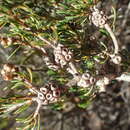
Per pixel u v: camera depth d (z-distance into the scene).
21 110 0.16
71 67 0.17
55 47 0.16
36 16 0.15
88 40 0.18
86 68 0.19
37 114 0.16
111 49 0.19
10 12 0.15
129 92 0.40
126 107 0.44
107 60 0.19
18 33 0.16
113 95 0.38
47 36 0.17
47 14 0.16
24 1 0.15
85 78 0.17
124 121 0.45
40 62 0.30
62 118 0.40
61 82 0.18
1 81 0.18
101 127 0.46
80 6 0.16
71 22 0.17
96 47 0.18
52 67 0.17
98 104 0.40
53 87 0.16
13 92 0.19
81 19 0.17
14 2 0.15
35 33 0.16
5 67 0.16
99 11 0.17
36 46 0.17
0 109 0.17
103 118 0.44
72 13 0.16
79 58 0.18
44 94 0.16
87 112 0.43
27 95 0.16
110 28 0.17
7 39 0.16
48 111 0.42
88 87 0.18
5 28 0.17
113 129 0.46
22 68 0.17
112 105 0.43
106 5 0.28
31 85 0.16
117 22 0.29
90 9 0.17
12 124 0.42
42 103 0.16
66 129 0.43
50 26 0.16
